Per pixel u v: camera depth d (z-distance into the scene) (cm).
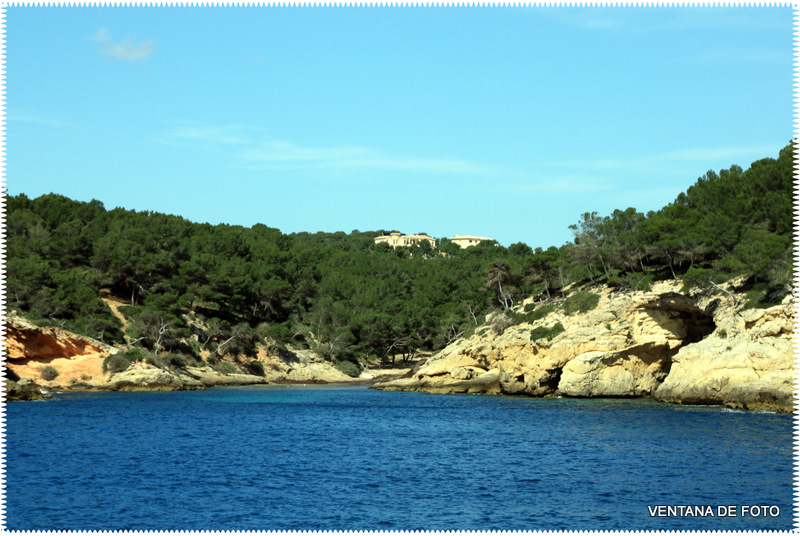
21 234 12619
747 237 7569
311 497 3125
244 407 7488
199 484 3362
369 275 17012
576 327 8594
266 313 14400
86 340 10244
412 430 5450
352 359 14338
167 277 13075
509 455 4200
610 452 4225
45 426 5416
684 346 7912
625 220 10275
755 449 4184
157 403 7825
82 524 2686
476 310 13412
